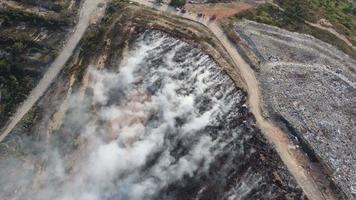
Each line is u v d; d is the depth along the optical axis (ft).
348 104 265.95
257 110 257.75
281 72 278.26
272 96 263.70
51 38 321.11
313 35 308.60
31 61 312.09
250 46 293.43
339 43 305.32
